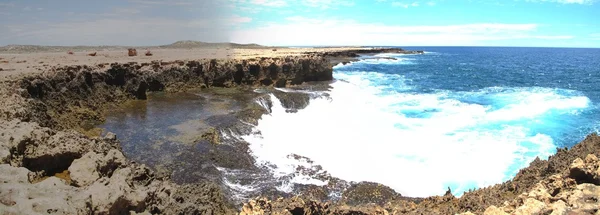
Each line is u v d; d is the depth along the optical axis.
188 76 29.30
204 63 30.89
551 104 28.20
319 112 23.84
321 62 38.03
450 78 49.75
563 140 18.75
